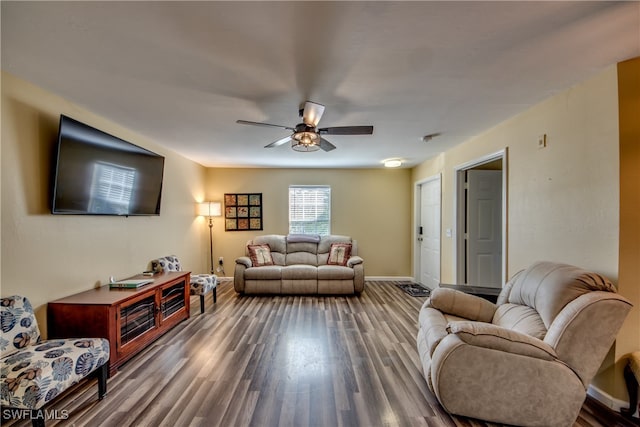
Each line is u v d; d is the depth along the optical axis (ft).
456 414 5.47
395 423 5.42
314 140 8.43
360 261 14.61
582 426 5.37
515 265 8.74
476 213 12.46
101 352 6.01
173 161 13.44
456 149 12.50
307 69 5.97
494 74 6.21
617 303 4.91
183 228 14.49
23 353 5.39
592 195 6.29
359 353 8.21
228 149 12.94
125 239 9.96
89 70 6.05
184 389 6.46
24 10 4.20
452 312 7.65
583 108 6.51
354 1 4.04
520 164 8.51
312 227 18.15
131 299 7.72
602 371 5.99
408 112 8.40
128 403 5.95
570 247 6.82
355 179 18.04
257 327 10.18
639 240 5.69
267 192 17.89
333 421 5.47
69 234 7.70
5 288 6.16
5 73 6.18
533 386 5.11
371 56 5.49
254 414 5.65
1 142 6.12
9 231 6.25
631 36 4.90
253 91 6.98
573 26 4.64
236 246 17.79
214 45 5.14
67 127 7.18
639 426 5.35
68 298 7.40
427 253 16.29
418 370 7.30
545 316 5.60
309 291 14.29
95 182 8.23
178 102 7.64
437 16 4.39
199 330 9.89
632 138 5.69
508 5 4.17
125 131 9.97
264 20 4.46
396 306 12.64
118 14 4.33
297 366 7.48
